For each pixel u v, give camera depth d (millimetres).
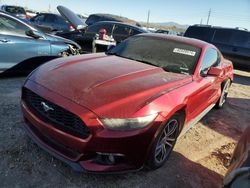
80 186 2770
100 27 10711
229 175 1780
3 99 4547
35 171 2879
